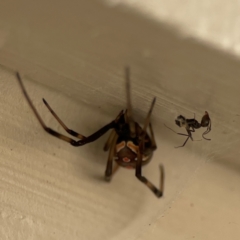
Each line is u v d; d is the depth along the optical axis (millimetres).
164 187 90
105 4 67
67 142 88
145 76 77
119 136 87
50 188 87
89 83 83
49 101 88
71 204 88
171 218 89
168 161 91
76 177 89
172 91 80
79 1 68
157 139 90
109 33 71
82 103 89
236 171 91
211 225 90
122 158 87
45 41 76
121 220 89
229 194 91
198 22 68
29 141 87
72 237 87
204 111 83
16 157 87
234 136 86
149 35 69
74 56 77
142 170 90
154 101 80
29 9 71
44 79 86
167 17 68
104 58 76
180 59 72
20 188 86
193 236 89
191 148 90
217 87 76
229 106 80
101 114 89
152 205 90
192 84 77
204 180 91
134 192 90
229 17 68
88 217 88
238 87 75
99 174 89
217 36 69
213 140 88
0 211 86
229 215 91
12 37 77
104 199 89
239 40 69
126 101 84
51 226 87
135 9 67
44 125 85
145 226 89
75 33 73
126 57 74
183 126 85
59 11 70
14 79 86
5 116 86
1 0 71
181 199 90
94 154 90
